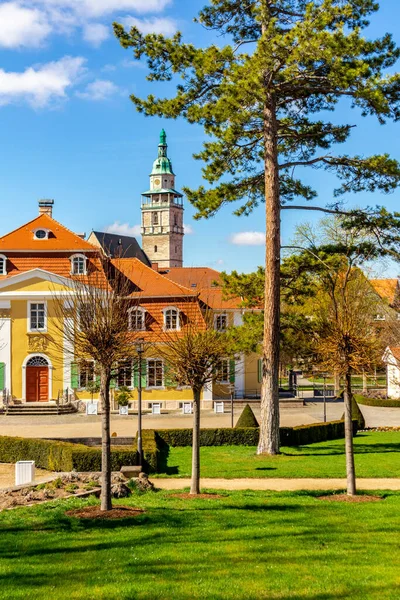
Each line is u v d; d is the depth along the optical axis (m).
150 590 12.07
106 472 18.58
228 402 56.88
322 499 21.55
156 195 181.12
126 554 14.21
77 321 21.62
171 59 30.89
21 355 54.66
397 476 27.25
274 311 33.03
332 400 62.78
